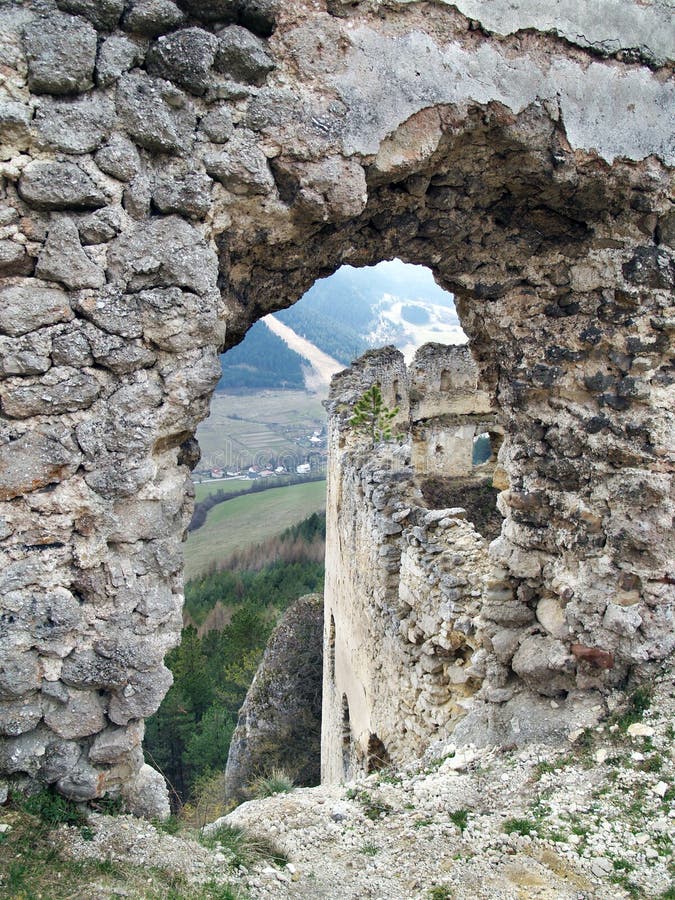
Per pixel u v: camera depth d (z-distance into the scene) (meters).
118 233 3.50
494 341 5.90
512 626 6.04
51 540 3.54
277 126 3.82
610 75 4.75
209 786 15.89
